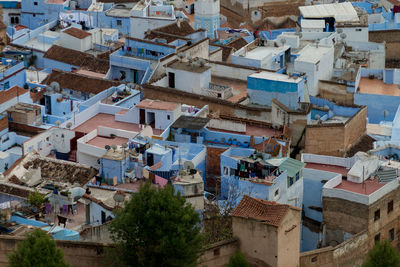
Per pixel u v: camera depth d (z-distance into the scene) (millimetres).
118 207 97812
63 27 173375
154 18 163375
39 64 159875
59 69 155375
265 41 154000
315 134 122062
